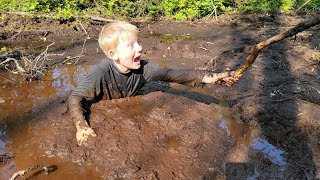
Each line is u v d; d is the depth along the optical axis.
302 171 0.82
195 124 0.95
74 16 1.90
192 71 0.94
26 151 0.86
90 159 0.83
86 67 1.36
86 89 0.96
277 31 1.87
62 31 1.78
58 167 0.81
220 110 1.04
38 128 0.94
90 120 0.93
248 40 1.72
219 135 0.93
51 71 1.32
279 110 1.04
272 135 0.94
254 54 0.82
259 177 0.79
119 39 0.90
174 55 1.51
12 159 0.83
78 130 0.89
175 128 0.93
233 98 1.11
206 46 1.62
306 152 0.88
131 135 0.89
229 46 1.63
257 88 1.18
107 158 0.83
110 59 1.02
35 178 0.78
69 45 1.61
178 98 1.07
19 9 1.91
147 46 1.60
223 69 1.36
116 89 1.00
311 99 1.12
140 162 0.82
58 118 0.97
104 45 0.93
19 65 1.31
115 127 0.91
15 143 0.89
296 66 1.37
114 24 0.93
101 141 0.87
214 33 1.84
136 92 1.04
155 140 0.88
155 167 0.81
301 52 1.51
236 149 0.88
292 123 0.98
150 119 0.95
